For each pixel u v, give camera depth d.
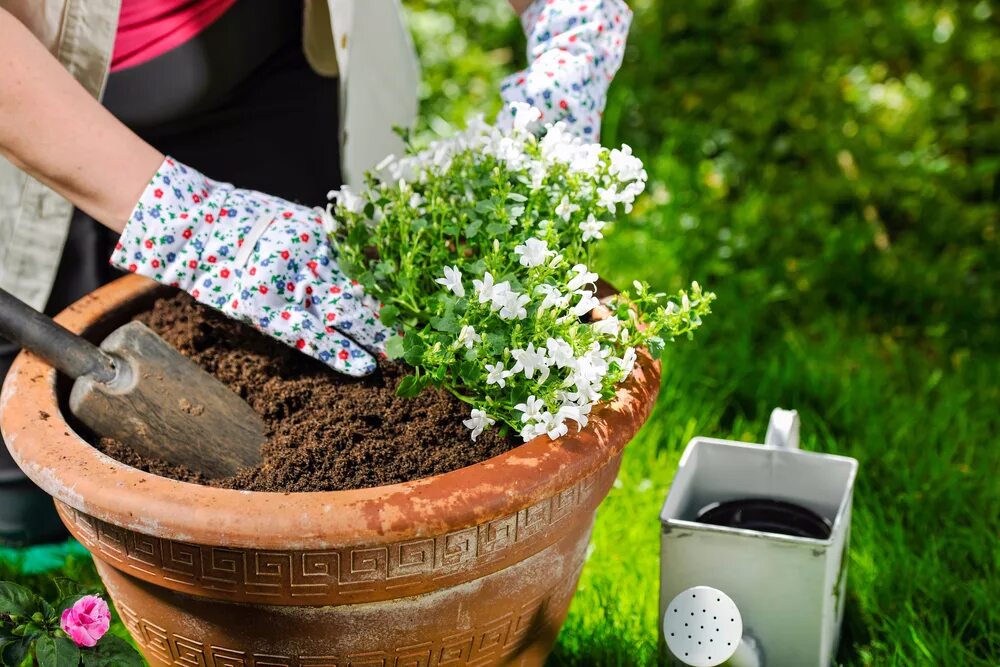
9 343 2.36
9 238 2.17
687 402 2.81
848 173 3.81
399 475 1.65
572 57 1.99
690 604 1.86
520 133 1.82
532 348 1.55
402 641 1.60
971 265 3.46
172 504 1.46
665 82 4.31
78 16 1.96
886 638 2.18
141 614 1.67
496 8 4.57
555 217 1.83
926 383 2.93
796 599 1.89
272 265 1.76
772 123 4.01
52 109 1.68
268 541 1.43
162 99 2.24
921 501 2.51
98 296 1.99
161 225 1.75
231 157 2.46
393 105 2.58
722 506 2.13
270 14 2.33
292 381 1.85
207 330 1.93
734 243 3.42
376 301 1.87
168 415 1.71
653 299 1.74
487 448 1.70
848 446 2.74
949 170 3.79
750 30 4.53
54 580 1.81
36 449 1.58
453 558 1.52
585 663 2.13
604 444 1.58
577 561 1.80
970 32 4.46
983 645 2.17
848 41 4.45
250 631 1.58
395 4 2.51
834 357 3.05
